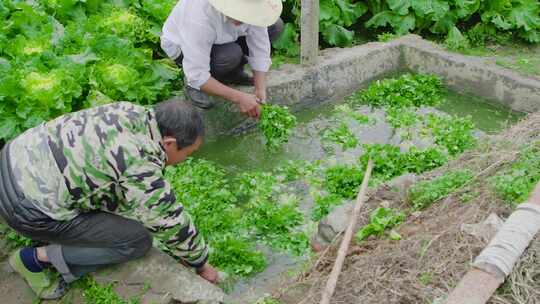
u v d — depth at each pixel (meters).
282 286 3.65
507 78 5.77
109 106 3.06
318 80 5.89
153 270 3.48
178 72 5.45
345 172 4.62
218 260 3.94
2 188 3.05
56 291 3.51
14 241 3.91
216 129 5.37
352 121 5.69
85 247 3.35
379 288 3.34
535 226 3.34
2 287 3.64
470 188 4.02
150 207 2.99
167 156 3.11
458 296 3.03
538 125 4.64
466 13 6.74
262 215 4.35
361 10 6.90
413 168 4.74
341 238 3.83
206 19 4.55
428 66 6.36
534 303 3.07
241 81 5.53
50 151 2.97
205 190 4.49
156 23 5.67
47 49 4.97
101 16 5.53
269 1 4.41
